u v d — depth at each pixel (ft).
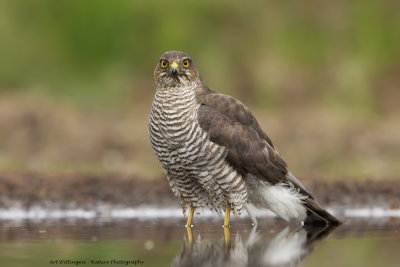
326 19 75.66
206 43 72.13
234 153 31.42
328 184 42.29
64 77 71.92
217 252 25.68
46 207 37.50
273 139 56.54
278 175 32.58
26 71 72.28
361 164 50.19
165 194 40.42
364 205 38.32
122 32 73.36
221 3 72.79
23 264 23.32
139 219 35.04
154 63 72.95
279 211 33.19
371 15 74.95
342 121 60.95
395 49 74.54
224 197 32.09
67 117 60.18
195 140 30.91
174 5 73.26
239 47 72.74
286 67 72.38
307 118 61.98
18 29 73.36
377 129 59.26
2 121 58.08
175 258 24.52
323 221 33.50
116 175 44.42
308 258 24.39
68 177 43.04
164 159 31.96
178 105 31.09
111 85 71.05
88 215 36.35
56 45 73.36
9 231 30.60
